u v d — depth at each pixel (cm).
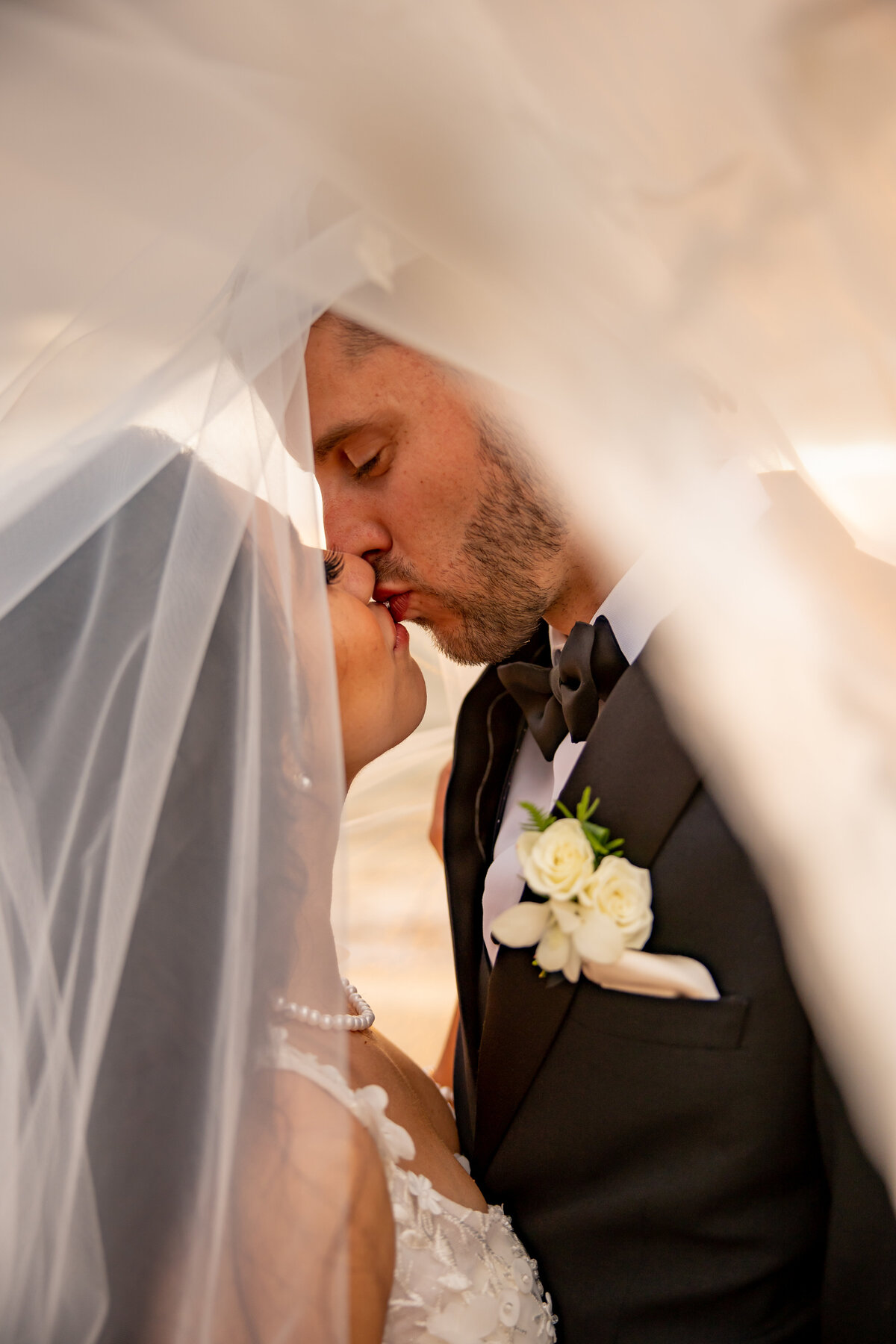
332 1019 111
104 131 110
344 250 123
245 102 107
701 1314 123
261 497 117
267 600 113
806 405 123
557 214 113
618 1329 126
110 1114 97
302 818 111
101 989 99
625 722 130
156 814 102
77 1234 96
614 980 122
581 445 135
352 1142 104
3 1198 97
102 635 107
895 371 117
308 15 104
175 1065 99
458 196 112
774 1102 119
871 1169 111
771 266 114
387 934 232
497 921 127
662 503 134
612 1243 128
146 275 117
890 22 102
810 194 109
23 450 112
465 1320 113
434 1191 121
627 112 108
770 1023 118
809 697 121
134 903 100
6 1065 99
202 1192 96
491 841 165
